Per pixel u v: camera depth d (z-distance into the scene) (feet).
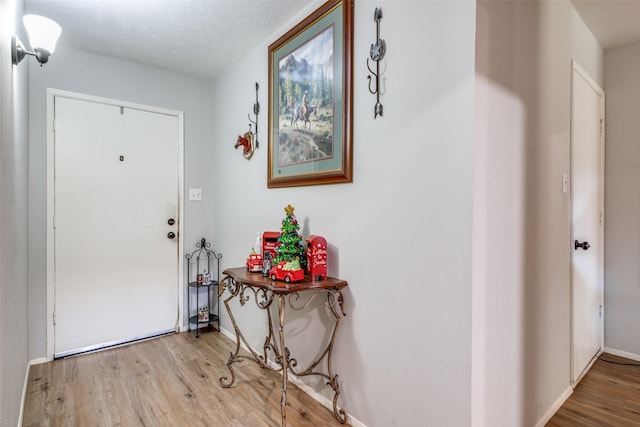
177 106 10.12
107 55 8.87
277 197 7.66
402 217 4.82
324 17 6.14
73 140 8.48
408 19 4.71
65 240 8.38
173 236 10.04
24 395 6.31
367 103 5.37
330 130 6.03
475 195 4.03
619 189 8.29
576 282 6.86
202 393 6.70
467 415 4.07
